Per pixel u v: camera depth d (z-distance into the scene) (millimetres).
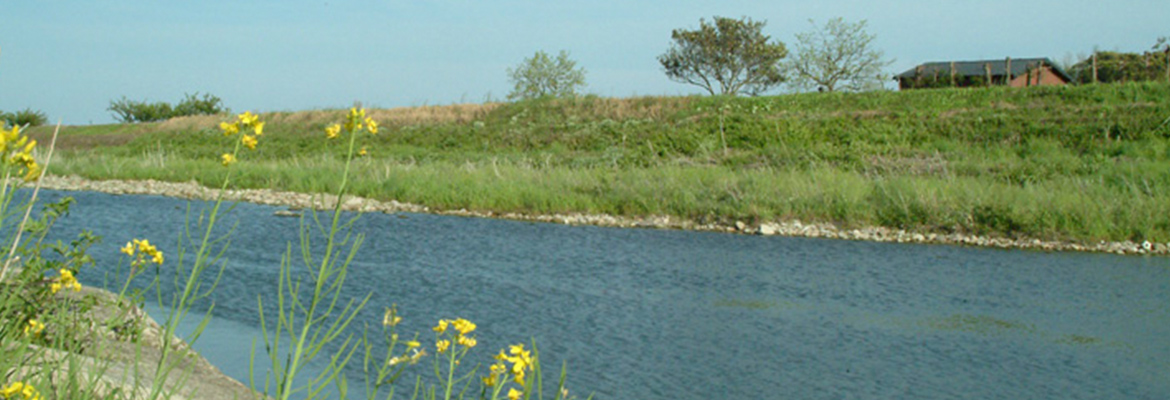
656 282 13164
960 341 9922
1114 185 21781
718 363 8844
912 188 20188
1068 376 8664
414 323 10156
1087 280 13742
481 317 10641
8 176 2992
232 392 5613
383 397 7219
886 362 9047
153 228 18781
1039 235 17734
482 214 21906
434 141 40000
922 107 35031
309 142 41312
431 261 14836
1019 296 12492
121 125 52594
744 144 33219
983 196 19266
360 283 12672
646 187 22297
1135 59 47750
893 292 12688
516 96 63031
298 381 7586
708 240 17797
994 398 7906
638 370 8555
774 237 18250
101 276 12273
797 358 9109
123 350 5754
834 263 15109
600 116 39812
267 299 11133
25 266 5020
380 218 20969
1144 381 8484
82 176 31812
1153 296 12516
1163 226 17609
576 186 23297
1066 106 32812
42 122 52938
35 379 3541
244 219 20453
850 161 28688
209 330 9336
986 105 34750
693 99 40281
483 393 3635
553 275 13664
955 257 15859
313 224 19578
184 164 32125
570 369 8539
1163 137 28953
